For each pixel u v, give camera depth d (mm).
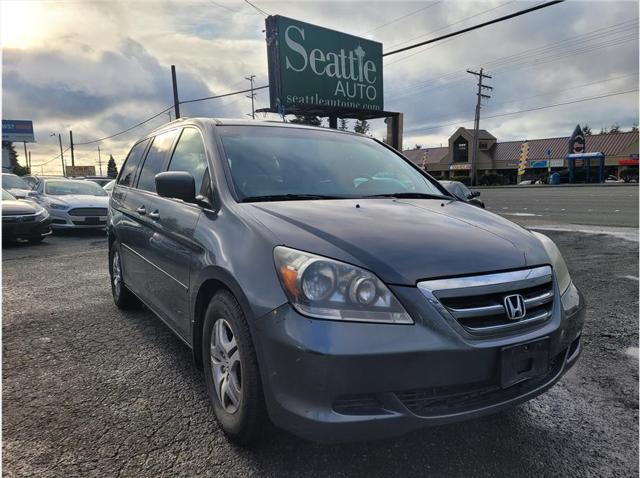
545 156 54250
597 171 40688
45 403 2799
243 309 2107
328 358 1816
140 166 4352
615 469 2234
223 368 2463
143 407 2754
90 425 2559
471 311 1973
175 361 3418
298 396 1884
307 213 2400
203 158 3070
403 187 3357
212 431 2496
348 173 3254
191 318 2730
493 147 60156
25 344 3758
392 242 2119
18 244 9992
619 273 6121
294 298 1933
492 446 2408
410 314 1914
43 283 5996
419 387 1888
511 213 15211
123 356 3512
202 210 2766
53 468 2191
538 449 2389
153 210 3504
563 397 2939
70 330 4098
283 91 16641
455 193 3619
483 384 2002
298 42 16906
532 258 2289
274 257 2068
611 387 3062
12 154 76500
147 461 2246
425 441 2445
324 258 1974
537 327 2143
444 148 67125
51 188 12695
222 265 2293
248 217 2379
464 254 2119
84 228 11719
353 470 2195
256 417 2154
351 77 18547
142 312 4652
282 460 2258
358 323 1869
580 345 2600
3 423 2576
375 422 1867
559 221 12445
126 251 4234
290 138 3375
